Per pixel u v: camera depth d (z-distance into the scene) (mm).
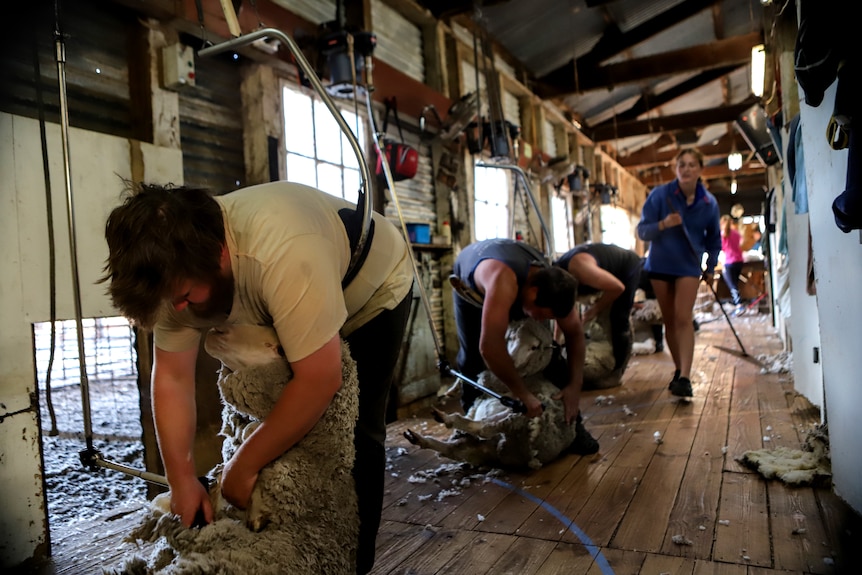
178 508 1211
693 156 3314
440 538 1788
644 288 5379
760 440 2553
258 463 1147
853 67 1393
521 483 2221
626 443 2641
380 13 4203
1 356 1756
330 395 1129
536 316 2334
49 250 1787
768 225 5230
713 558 1571
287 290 1057
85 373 1376
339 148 3545
